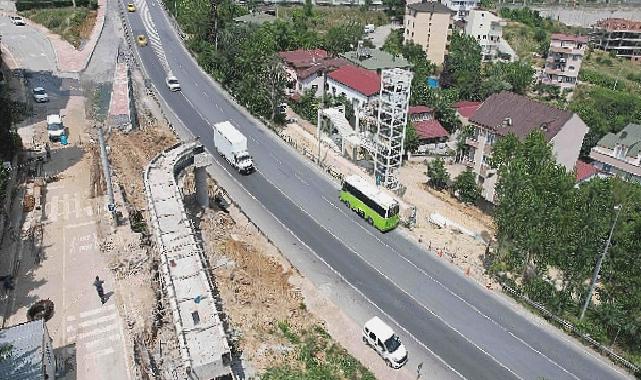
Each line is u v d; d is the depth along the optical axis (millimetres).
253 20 117875
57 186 51875
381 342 36062
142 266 40594
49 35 100312
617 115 97750
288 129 78500
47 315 35406
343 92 85375
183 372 30906
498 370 36062
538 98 113688
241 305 39000
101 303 36781
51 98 73500
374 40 130750
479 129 65750
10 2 114750
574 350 38000
